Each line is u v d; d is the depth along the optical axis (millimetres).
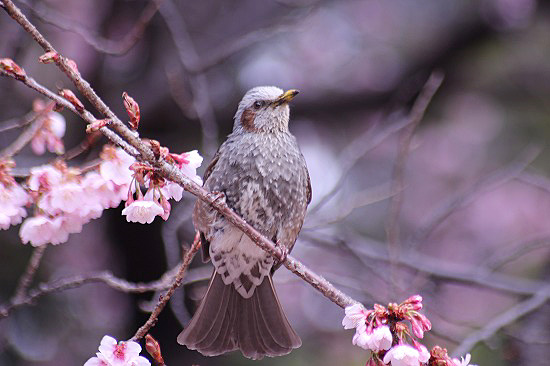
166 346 11500
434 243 13734
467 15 13977
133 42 9156
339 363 12047
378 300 9180
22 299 6969
